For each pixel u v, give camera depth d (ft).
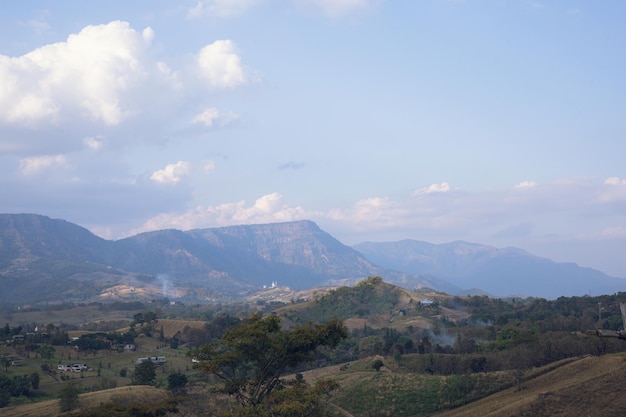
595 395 299.58
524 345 406.82
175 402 224.53
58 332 599.57
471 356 424.46
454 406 344.49
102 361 506.48
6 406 344.08
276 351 219.20
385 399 358.23
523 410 295.48
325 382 220.23
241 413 202.69
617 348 397.60
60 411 302.66
